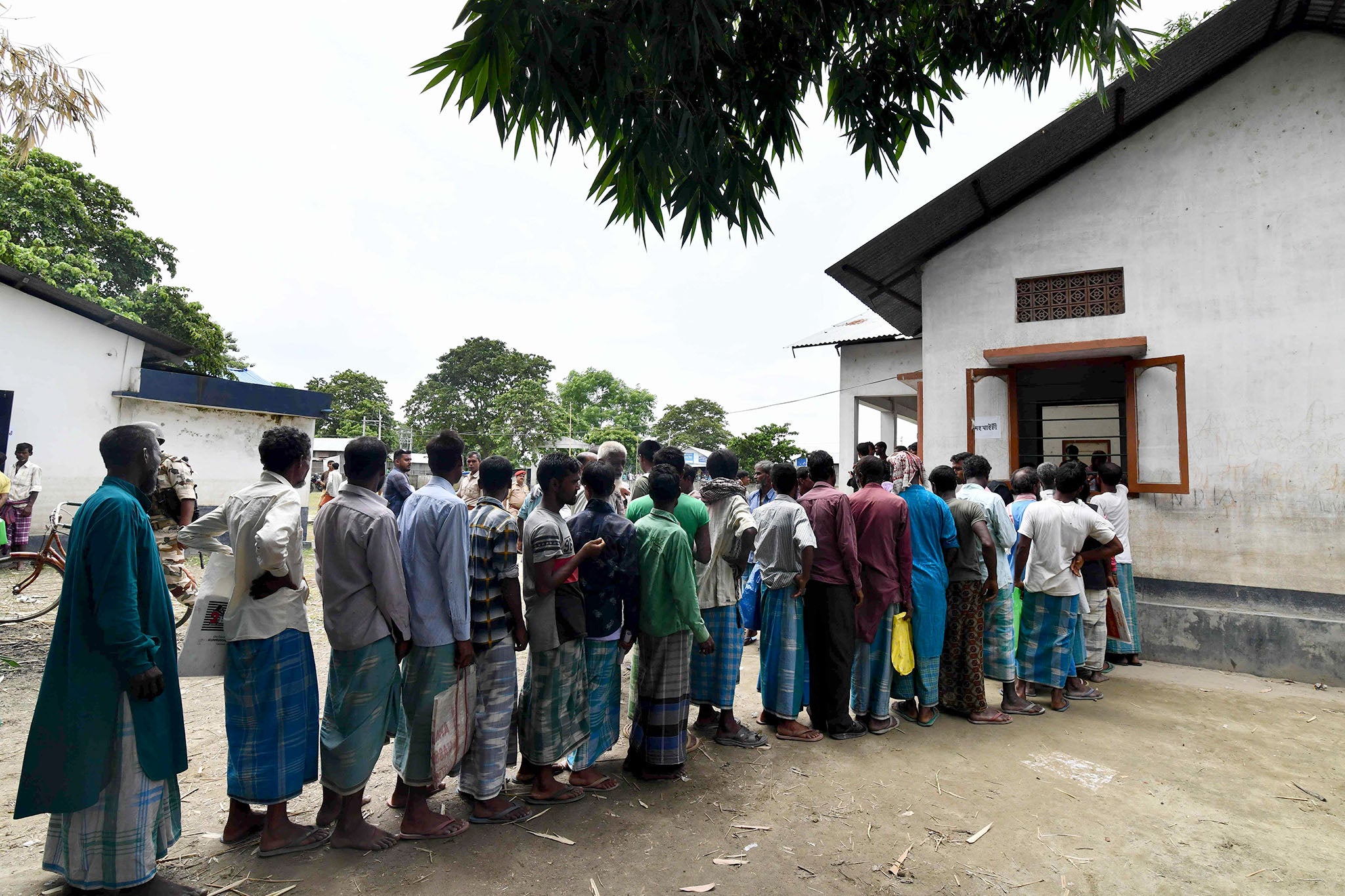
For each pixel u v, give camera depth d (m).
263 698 2.68
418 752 2.82
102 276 19.88
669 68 2.50
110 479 2.48
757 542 4.38
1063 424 9.77
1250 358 5.75
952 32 3.35
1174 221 6.09
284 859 2.69
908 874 2.72
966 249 7.00
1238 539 5.73
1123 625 5.60
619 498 5.81
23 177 18.00
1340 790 3.54
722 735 4.12
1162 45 5.53
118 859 2.29
